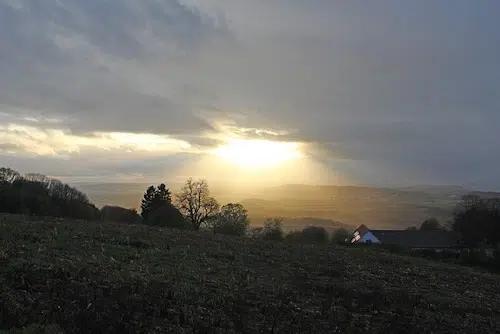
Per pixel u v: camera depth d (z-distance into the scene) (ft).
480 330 47.44
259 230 236.63
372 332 42.24
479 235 233.14
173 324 36.76
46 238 67.92
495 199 253.03
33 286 39.70
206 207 241.76
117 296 40.32
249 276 59.57
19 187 212.23
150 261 61.26
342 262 85.66
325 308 47.91
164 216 227.20
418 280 75.00
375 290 59.41
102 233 82.23
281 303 47.14
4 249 53.72
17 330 30.12
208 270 59.67
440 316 51.13
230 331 37.04
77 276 44.68
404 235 256.52
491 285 80.43
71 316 34.35
